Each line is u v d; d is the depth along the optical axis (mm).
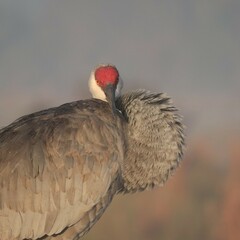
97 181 10234
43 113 10648
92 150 10273
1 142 10352
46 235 10242
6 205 10109
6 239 10164
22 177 10125
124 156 10586
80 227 10352
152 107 10750
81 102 10727
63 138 10242
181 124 10875
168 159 10773
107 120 10516
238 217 18141
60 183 10164
